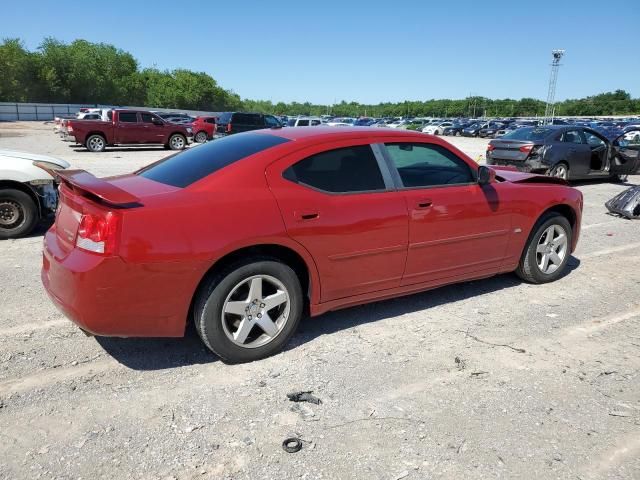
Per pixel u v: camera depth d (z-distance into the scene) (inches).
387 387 128.2
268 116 1126.4
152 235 120.5
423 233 162.4
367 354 145.5
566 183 212.2
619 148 515.5
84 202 122.8
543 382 132.4
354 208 147.8
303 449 104.3
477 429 112.0
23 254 235.8
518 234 190.9
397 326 165.0
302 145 145.6
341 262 147.7
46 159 275.1
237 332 135.6
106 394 122.5
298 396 123.0
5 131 1472.7
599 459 103.3
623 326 168.9
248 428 110.6
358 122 2564.0
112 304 120.0
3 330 155.3
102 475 95.8
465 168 178.1
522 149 490.0
